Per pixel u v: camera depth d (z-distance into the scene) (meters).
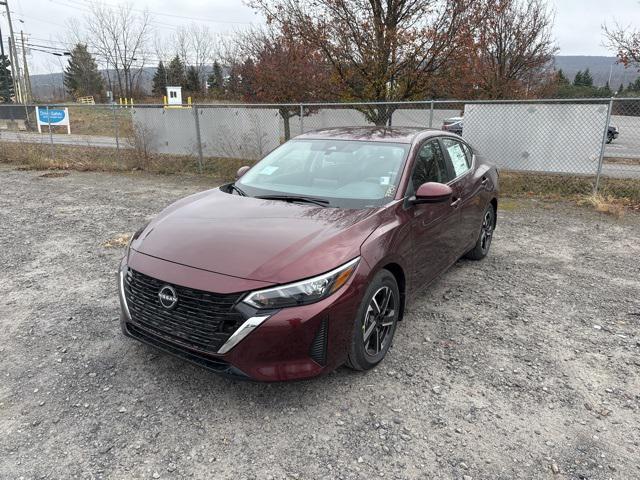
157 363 3.36
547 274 5.26
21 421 2.77
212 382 3.15
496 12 12.12
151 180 11.65
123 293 3.15
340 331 2.83
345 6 10.67
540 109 9.67
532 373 3.30
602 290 4.81
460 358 3.48
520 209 8.53
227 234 3.06
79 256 5.72
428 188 3.57
